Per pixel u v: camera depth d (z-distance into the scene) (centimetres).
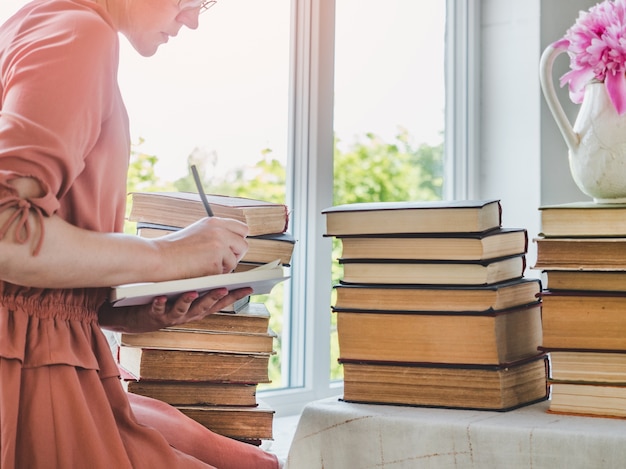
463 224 128
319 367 208
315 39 207
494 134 250
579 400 125
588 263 125
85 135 99
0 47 105
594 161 138
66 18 103
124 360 144
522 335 134
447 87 251
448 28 251
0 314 100
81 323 108
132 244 102
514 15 245
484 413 126
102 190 109
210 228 111
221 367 140
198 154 190
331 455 128
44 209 94
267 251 137
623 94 135
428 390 130
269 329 146
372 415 125
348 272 135
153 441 107
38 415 99
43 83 96
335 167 222
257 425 140
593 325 124
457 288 128
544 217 128
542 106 241
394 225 131
